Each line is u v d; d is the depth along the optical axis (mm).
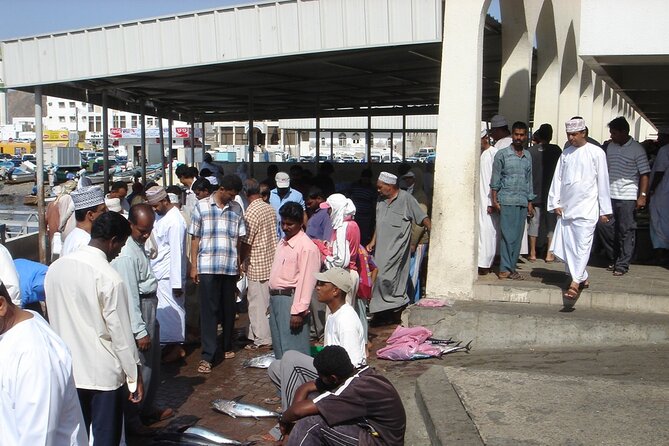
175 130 54969
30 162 54312
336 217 6996
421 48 10414
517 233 7984
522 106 10250
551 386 5328
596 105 16531
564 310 7258
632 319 6809
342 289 5078
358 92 18906
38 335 3215
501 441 4266
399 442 4133
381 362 7043
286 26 9477
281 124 34844
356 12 8922
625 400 4941
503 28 10172
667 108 19359
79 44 11438
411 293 9164
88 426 4824
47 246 12938
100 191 6117
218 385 7008
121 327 4746
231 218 7508
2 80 12602
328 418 4027
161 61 10664
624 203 8164
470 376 5672
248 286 8211
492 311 7246
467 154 7840
